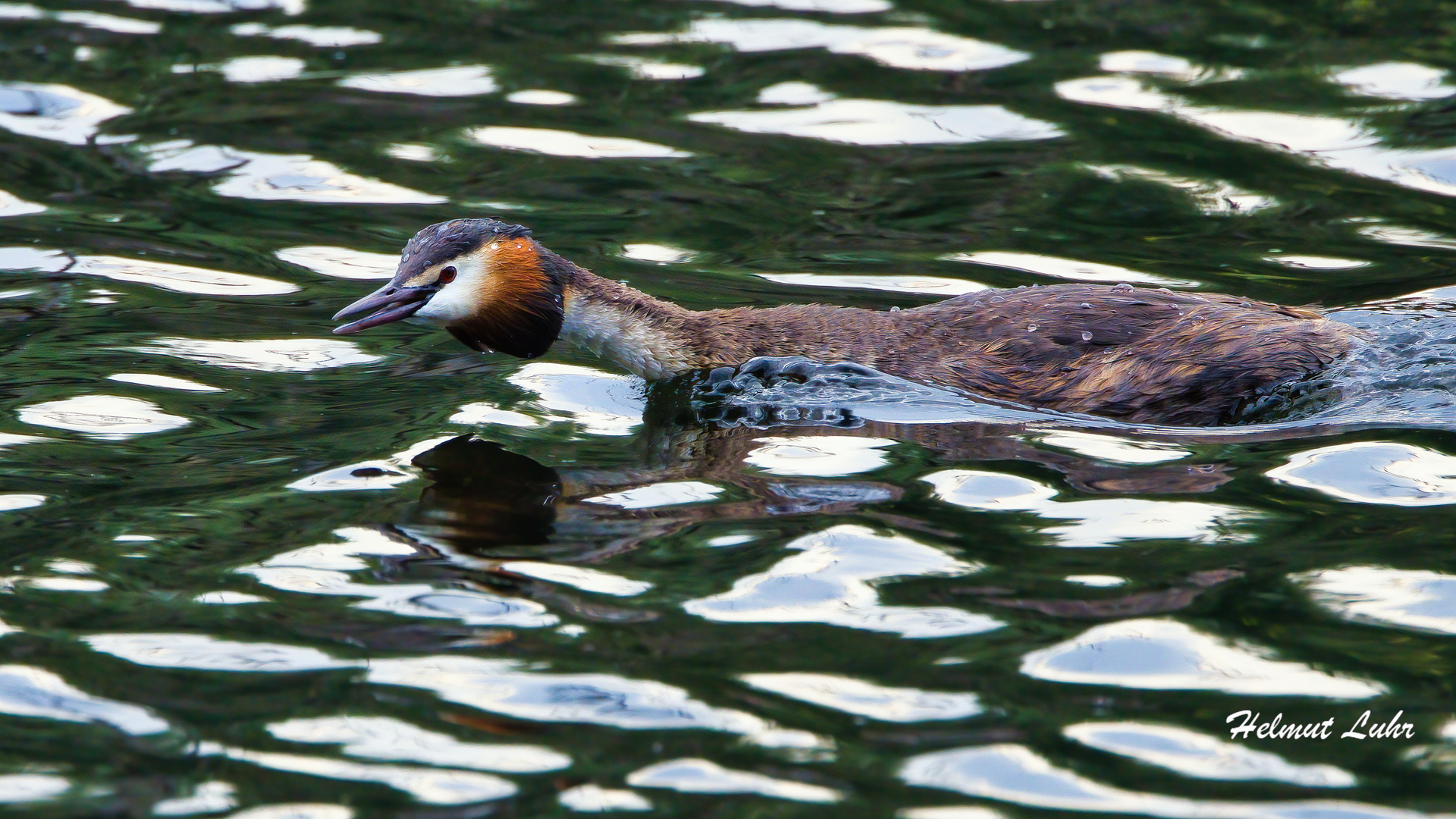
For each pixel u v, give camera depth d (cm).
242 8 2153
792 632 825
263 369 1235
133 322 1314
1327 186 1566
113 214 1551
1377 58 1861
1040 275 1402
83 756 728
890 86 1858
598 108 1825
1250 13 2036
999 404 1140
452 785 705
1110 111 1767
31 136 1725
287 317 1341
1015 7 2100
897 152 1695
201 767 720
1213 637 808
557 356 1294
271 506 984
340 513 973
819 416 1136
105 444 1080
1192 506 956
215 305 1361
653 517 966
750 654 805
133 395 1169
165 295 1376
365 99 1848
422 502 989
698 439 1102
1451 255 1401
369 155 1698
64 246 1470
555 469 1047
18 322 1304
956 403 1142
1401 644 798
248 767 719
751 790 698
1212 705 755
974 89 1842
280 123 1780
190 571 895
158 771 717
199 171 1656
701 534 939
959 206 1566
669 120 1789
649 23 2081
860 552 909
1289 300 1319
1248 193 1560
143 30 2055
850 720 748
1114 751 723
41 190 1599
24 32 2036
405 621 839
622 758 722
